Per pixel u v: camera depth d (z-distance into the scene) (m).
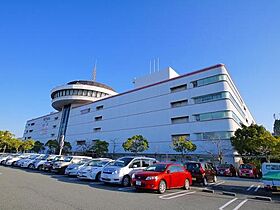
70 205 6.77
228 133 34.06
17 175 15.43
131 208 6.79
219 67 37.88
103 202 7.47
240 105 48.84
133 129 49.91
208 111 37.31
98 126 60.44
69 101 73.38
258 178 23.53
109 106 58.84
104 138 57.16
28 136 94.44
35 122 92.94
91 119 63.75
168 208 7.15
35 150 74.94
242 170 24.44
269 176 12.74
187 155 37.88
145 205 7.38
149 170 11.38
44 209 6.16
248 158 32.84
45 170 21.48
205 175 15.17
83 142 64.12
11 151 75.00
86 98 71.62
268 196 11.15
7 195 7.87
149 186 10.09
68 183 12.53
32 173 18.03
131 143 41.00
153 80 52.69
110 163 13.98
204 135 36.72
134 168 13.07
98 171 14.32
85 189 10.41
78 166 16.83
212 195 10.65
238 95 47.81
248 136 30.45
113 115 56.66
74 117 71.44
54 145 65.31
